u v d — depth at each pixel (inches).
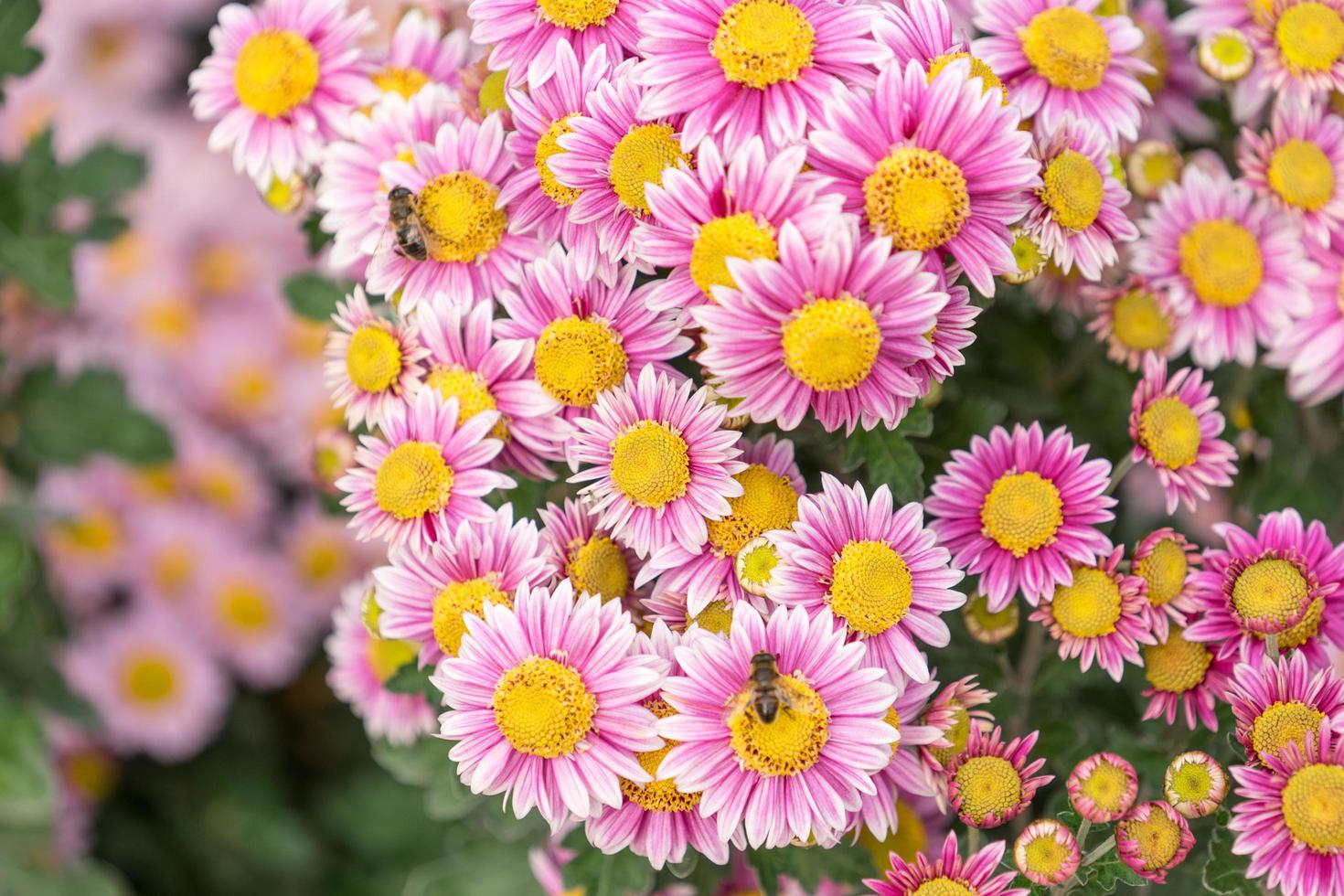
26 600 34.2
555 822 27.0
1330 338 30.1
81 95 38.8
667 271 28.6
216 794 37.0
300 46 29.5
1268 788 27.1
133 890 36.3
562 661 27.1
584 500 28.1
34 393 34.0
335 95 29.6
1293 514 28.2
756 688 26.5
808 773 26.8
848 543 27.3
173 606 38.0
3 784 32.0
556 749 26.9
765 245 26.8
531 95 28.1
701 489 27.4
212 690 37.7
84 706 34.8
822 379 26.7
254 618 38.2
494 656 27.1
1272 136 30.3
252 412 38.7
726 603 27.6
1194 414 28.5
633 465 27.3
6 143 38.4
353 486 28.6
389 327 28.7
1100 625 28.1
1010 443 28.3
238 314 38.9
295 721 39.0
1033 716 29.7
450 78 30.2
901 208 26.9
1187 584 28.2
